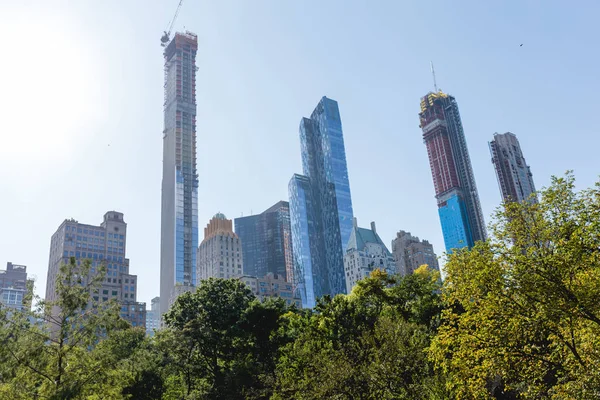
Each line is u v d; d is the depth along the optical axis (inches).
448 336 1102.4
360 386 1318.9
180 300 2689.5
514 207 1016.9
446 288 1109.1
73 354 1328.7
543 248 957.8
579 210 909.8
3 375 1218.0
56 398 1213.1
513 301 975.0
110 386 1386.6
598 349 906.1
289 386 1541.6
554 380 1085.8
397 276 2458.2
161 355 2374.5
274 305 2502.5
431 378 1336.1
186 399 2252.7
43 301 1347.2
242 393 2049.7
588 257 889.5
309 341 1625.2
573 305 866.8
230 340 2475.4
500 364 999.6
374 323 1808.6
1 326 1253.1
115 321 1407.5
